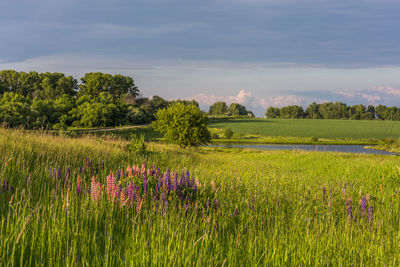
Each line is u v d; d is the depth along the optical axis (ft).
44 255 10.91
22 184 17.66
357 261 13.60
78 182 17.46
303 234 16.42
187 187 20.13
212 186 22.26
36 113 243.40
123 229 14.08
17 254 10.64
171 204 17.25
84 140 44.37
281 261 13.17
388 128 506.89
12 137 31.86
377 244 14.82
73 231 11.91
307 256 13.60
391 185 33.73
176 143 157.69
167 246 11.93
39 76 604.08
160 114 164.04
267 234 15.87
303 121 626.23
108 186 16.80
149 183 19.76
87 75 597.52
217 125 504.43
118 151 42.01
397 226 19.38
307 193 25.13
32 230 11.75
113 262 10.85
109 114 368.89
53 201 15.30
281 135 396.37
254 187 26.78
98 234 13.29
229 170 40.24
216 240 13.73
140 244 12.03
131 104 463.83
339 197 24.03
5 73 593.01
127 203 16.24
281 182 31.89
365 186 33.65
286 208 21.52
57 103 387.34
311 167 57.57
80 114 360.89
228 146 262.26
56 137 41.22
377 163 51.80
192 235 13.76
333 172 48.96
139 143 48.42
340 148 268.21
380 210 21.91
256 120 631.56
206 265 11.59
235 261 12.23
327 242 14.92
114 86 583.99
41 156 26.48
